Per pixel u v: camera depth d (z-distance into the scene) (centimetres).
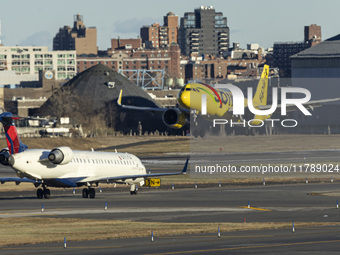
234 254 13162
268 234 15775
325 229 16525
